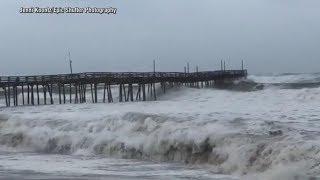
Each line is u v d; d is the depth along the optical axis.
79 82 71.75
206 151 24.19
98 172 22.47
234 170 21.50
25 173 22.52
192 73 94.38
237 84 109.12
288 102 54.53
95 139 29.75
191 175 21.19
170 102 61.84
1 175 22.06
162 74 82.50
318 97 60.72
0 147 33.25
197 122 27.23
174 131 26.23
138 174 21.72
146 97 85.44
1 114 38.53
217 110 40.22
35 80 68.94
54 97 93.00
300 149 19.83
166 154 25.98
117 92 97.69
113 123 30.47
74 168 23.83
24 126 34.47
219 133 24.36
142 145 27.09
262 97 66.06
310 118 31.64
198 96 79.62
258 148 21.45
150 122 28.78
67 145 30.72
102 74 71.88
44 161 26.52
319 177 17.77
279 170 19.22
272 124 25.78
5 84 66.38
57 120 34.25
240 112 36.91
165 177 20.81
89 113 36.50
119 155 27.80
